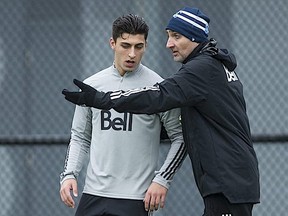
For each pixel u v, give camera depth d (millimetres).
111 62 31438
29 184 30984
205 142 18266
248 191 18297
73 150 19484
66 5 31500
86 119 19516
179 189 30766
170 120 19016
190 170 30766
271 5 31156
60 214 30938
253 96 31109
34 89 31656
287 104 30953
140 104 17656
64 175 19297
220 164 18188
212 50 18484
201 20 18812
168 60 30938
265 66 31109
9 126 31594
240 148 18359
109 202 19000
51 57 31562
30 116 31625
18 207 30984
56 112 31562
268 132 30922
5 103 31625
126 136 18906
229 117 18391
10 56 31625
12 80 31656
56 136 29188
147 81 19234
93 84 19234
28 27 31594
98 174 19062
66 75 31562
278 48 31094
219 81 18312
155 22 31094
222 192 18125
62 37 31562
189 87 17938
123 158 18953
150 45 31016
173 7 31125
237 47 31219
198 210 30625
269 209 30688
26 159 30938
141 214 19016
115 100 17531
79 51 31531
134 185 18969
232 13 31266
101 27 31438
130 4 31297
